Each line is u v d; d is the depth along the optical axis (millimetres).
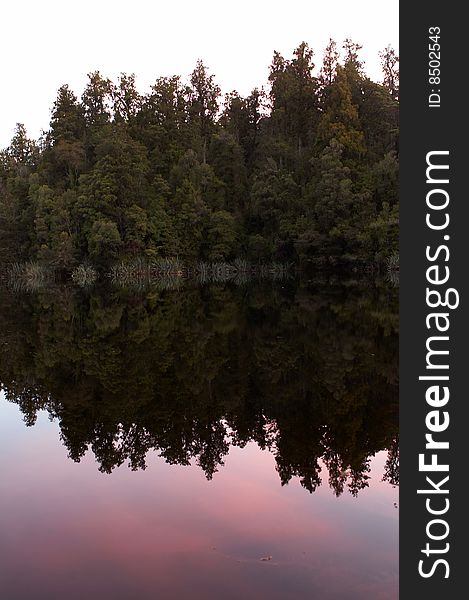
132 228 55844
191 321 24531
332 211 48219
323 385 12578
